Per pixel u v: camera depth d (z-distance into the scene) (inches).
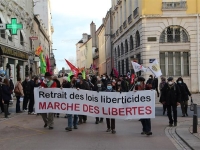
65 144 352.2
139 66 783.7
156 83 996.6
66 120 553.0
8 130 446.6
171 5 1164.5
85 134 416.2
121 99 426.9
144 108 418.0
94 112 438.6
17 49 1179.3
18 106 655.8
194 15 1159.6
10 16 1113.4
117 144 352.2
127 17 1525.6
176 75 1181.7
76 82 513.7
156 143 358.0
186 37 1175.6
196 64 1162.6
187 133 408.2
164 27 1170.0
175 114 475.8
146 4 1173.1
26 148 333.1
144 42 1176.8
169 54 1182.3
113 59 2086.6
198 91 1161.4
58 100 452.1
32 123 511.2
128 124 505.4
